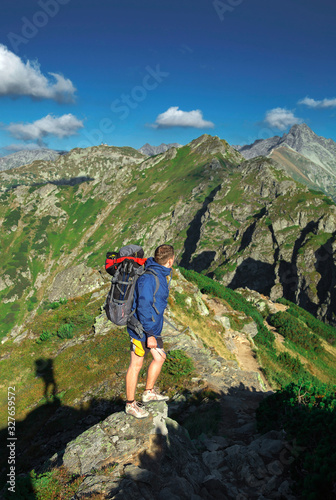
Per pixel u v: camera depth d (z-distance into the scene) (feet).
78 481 12.60
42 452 35.91
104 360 51.65
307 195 556.92
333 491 12.01
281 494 13.83
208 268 604.90
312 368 103.04
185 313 76.13
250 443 20.18
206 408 29.96
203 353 46.96
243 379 40.27
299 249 469.16
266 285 509.35
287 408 20.86
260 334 105.40
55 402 45.50
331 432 15.43
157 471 13.08
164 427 15.15
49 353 63.31
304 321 160.15
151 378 12.85
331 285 412.16
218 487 13.84
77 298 82.58
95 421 37.70
